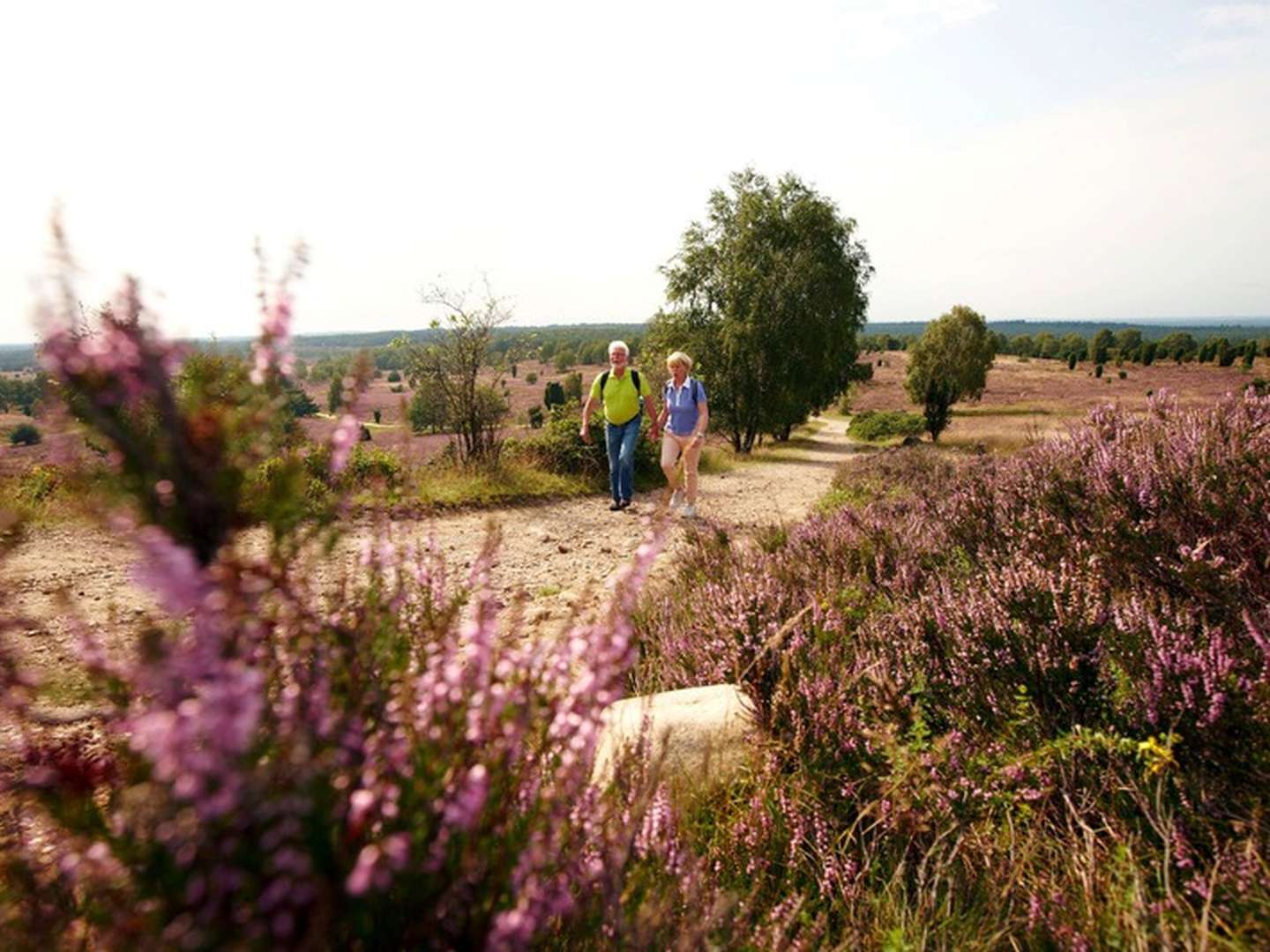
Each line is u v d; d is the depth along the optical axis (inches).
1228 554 140.7
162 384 41.1
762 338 1295.5
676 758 110.5
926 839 96.4
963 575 181.9
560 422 573.0
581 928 59.0
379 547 65.1
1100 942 77.5
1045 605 124.0
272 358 45.9
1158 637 108.7
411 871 47.6
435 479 441.1
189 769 37.2
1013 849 92.1
